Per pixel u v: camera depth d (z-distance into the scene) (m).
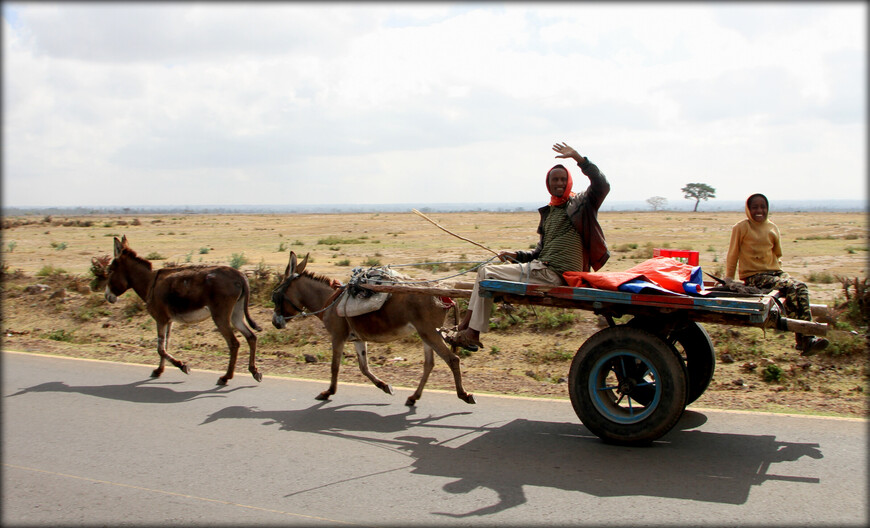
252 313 15.34
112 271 10.95
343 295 8.64
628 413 6.79
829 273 20.56
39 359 11.74
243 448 6.81
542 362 11.35
